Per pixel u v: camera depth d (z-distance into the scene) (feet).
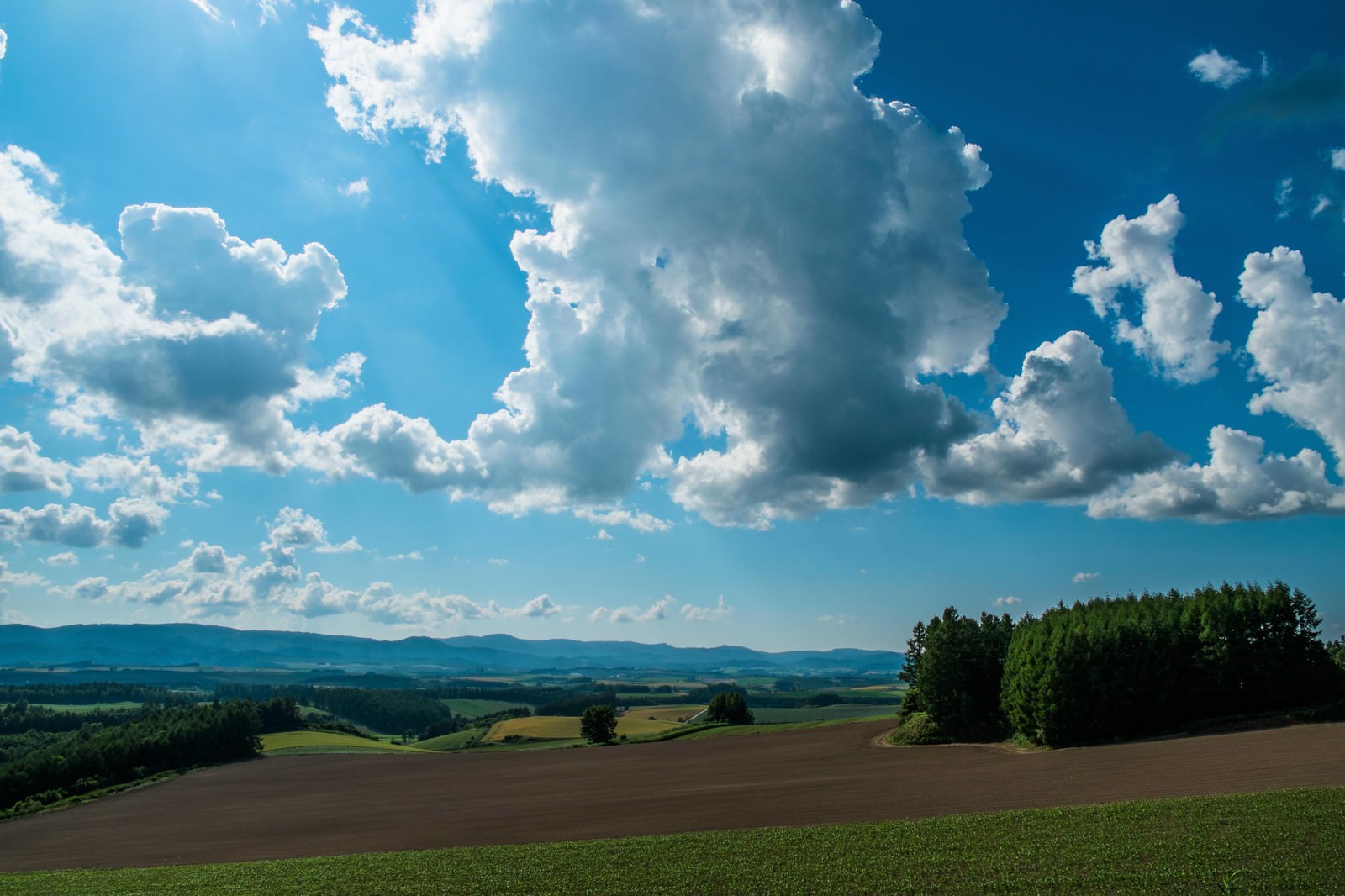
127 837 181.68
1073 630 191.31
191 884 105.81
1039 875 72.23
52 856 163.94
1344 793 87.56
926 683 234.17
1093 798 108.37
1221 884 64.44
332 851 135.64
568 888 84.58
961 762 176.86
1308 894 60.85
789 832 103.35
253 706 377.50
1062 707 184.44
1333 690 177.27
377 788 238.27
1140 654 186.29
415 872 100.42
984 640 236.43
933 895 70.33
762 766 214.90
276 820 189.06
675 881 83.41
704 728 375.45
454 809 181.68
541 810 164.35
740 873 83.87
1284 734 147.95
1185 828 81.15
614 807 158.61
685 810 142.92
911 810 117.29
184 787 272.92
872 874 78.54
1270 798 88.69
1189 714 184.96
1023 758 168.66
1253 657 180.04
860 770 181.16
